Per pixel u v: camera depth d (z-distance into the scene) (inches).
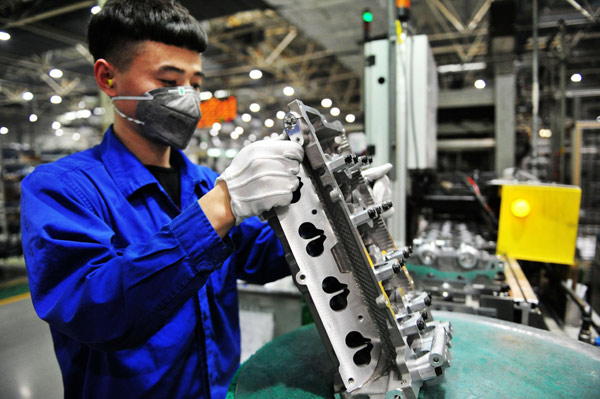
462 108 129.6
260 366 36.0
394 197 79.7
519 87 151.1
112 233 32.3
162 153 42.7
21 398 89.4
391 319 26.9
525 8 137.7
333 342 28.4
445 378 32.6
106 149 39.3
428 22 213.8
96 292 26.7
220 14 144.9
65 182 33.5
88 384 34.9
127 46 35.5
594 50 220.8
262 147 26.9
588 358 36.0
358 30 216.5
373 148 84.4
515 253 70.9
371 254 32.3
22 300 148.3
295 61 281.4
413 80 85.3
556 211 68.1
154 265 26.7
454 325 43.6
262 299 83.4
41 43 179.2
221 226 27.8
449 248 59.4
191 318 37.5
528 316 51.7
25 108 344.5
